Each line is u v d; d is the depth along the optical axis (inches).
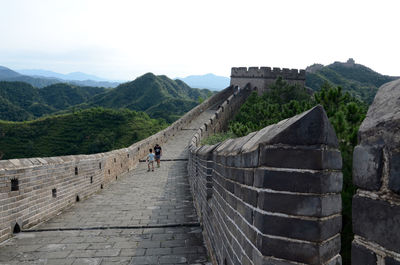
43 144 2407.7
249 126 598.2
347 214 141.9
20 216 243.1
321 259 61.3
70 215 300.4
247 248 81.7
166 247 208.4
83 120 2645.2
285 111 462.9
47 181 287.0
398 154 43.4
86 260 187.6
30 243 216.7
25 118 4325.8
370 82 4165.8
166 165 743.1
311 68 4714.6
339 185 66.1
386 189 45.3
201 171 255.8
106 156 490.3
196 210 313.9
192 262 183.8
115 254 196.7
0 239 217.6
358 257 49.5
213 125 1263.5
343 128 181.2
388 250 44.4
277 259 65.3
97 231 245.0
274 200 66.2
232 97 1665.8
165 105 4429.1
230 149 115.8
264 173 68.1
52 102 5723.4
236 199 99.0
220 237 136.3
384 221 45.3
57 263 183.3
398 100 46.8
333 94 275.9
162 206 339.3
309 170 62.5
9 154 2273.6
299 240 62.9
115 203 358.9
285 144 65.4
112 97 5590.6
